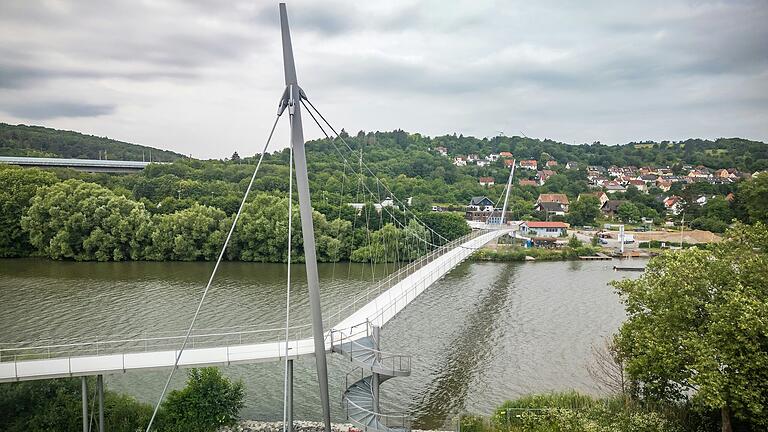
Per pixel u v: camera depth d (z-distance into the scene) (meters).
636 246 95.19
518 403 27.98
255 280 61.72
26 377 22.67
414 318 49.28
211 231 76.00
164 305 49.56
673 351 22.86
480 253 85.94
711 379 20.64
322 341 23.77
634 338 25.28
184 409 26.55
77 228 74.00
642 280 26.78
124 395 28.17
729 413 23.25
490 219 118.25
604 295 59.50
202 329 42.66
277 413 29.80
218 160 125.25
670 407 25.70
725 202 108.19
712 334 21.89
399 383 34.38
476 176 170.00
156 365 23.95
